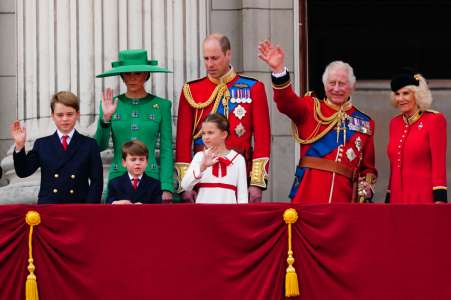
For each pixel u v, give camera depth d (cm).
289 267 4775
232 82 5284
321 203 4859
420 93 5134
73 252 4759
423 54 6462
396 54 6462
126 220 4781
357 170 5247
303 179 5219
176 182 5319
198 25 5728
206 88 5278
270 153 5631
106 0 5678
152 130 5256
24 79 5753
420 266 4816
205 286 4775
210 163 4975
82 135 5097
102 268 4769
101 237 4775
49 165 5025
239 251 4788
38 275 4747
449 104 6419
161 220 4788
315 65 6425
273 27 6044
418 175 5109
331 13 6444
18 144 4975
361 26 6450
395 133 5194
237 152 5181
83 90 5647
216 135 5028
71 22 5691
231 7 6044
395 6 6469
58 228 4762
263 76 6006
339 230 4806
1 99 6028
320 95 6412
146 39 5675
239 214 4791
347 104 5272
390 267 4812
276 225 4794
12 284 4738
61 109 5034
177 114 5578
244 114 5247
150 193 5069
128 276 4769
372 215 4819
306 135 5238
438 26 6469
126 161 5053
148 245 4778
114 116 5262
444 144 5109
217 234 4788
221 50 5256
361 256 4809
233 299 4775
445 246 4825
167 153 5262
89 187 5062
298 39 6053
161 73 5641
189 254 4781
